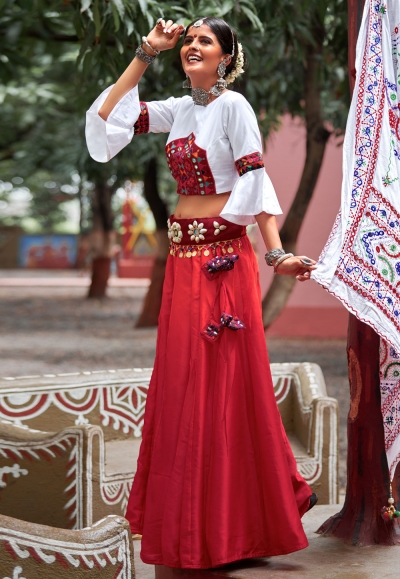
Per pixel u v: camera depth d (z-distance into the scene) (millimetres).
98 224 26391
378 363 4297
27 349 15422
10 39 10398
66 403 5535
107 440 5777
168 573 3955
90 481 4617
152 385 3969
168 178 22688
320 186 15266
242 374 3820
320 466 5672
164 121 4027
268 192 3697
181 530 3695
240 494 3779
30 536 2883
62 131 20703
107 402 5758
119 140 3947
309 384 6039
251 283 3867
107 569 3105
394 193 4043
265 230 3725
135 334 17438
